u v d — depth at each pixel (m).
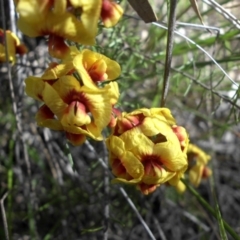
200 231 0.24
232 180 0.26
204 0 0.17
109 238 0.23
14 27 0.18
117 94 0.13
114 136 0.13
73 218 0.23
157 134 0.14
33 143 0.23
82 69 0.12
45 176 0.23
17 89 0.20
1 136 0.23
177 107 0.23
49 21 0.12
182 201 0.24
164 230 0.24
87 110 0.12
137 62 0.20
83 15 0.11
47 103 0.12
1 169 0.23
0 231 0.22
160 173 0.13
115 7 0.12
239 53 0.19
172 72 0.22
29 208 0.20
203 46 0.20
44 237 0.22
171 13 0.13
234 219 0.25
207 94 0.21
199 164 0.19
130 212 0.21
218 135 0.26
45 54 0.20
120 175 0.13
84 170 0.22
